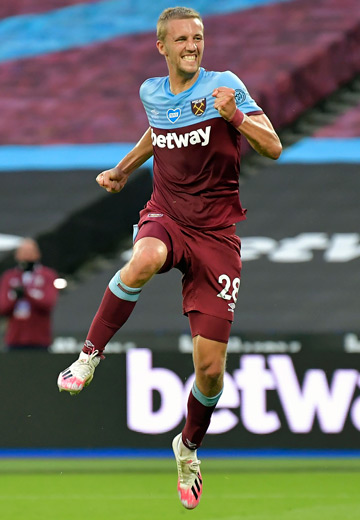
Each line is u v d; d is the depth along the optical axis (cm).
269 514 1908
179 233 1477
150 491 2177
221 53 5234
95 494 2144
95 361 1441
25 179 4584
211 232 1480
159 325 3853
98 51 5784
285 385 2530
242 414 2527
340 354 2536
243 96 1423
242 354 2528
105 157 4825
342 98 5181
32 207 4334
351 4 5606
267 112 4797
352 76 5247
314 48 5116
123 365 2531
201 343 1490
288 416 2528
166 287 4150
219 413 2530
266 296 4053
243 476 2366
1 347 3831
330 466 2497
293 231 4412
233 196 1493
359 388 2534
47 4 6316
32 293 3175
